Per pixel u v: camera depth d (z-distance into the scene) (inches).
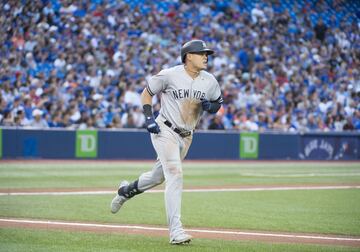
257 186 1699.1
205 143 2746.1
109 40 3193.9
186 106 844.6
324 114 3218.5
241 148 2807.6
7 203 1212.5
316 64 3560.5
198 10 3609.7
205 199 1387.8
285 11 3774.6
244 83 3213.6
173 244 820.6
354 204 1354.6
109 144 2613.2
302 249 814.5
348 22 3890.3
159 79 844.0
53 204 1219.9
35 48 3075.8
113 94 2787.9
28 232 884.0
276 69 3420.3
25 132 2493.8
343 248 835.4
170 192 828.6
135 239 858.1
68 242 816.3
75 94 2753.4
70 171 2017.7
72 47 3112.7
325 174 2158.0
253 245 836.6
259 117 2965.1
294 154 2903.5
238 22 3624.5
